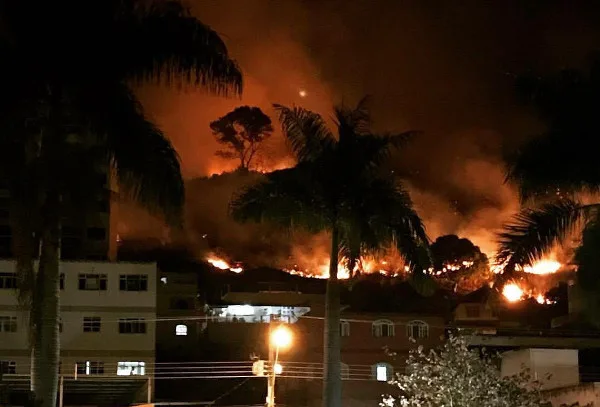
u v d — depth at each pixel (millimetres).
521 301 64688
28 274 21609
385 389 55844
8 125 21344
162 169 21859
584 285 23625
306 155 28047
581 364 45062
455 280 67938
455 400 22797
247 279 82688
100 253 67875
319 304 61625
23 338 54375
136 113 22266
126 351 56500
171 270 88500
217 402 55031
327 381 27000
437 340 57500
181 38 22625
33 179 21188
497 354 27078
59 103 21938
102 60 22203
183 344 67188
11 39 21953
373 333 57156
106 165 22016
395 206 27328
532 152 22031
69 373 55438
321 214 27531
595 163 21656
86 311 56719
